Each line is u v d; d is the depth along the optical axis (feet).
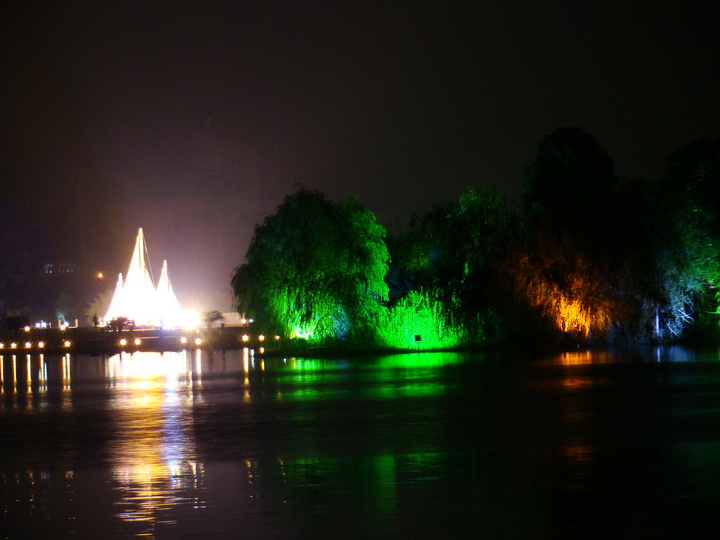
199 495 67.05
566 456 78.69
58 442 93.61
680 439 86.43
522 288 231.91
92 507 64.23
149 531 58.18
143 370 199.62
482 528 57.21
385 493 66.54
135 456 84.07
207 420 108.58
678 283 254.68
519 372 166.40
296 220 238.48
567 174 289.74
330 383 152.66
